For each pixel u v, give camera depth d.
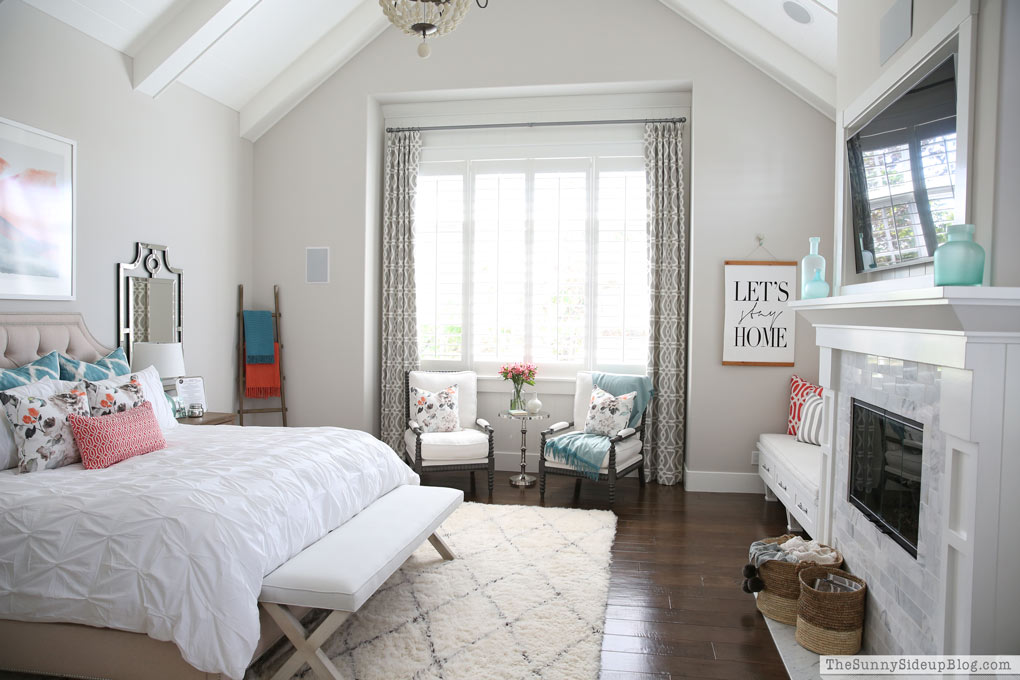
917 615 2.15
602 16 5.08
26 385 2.96
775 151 4.90
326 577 2.31
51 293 3.75
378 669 2.44
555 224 5.51
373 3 5.13
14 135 3.52
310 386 5.58
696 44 4.96
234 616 2.11
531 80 5.18
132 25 4.11
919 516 2.15
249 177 5.59
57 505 2.32
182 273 4.80
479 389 5.64
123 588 2.14
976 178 1.98
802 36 4.34
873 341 2.50
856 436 2.81
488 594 3.09
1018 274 1.84
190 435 3.53
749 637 2.75
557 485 5.22
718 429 5.03
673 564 3.55
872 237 2.80
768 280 4.93
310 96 5.52
